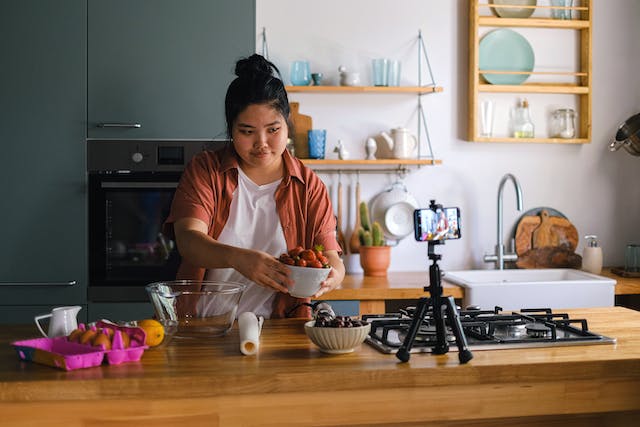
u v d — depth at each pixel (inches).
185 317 74.7
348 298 126.7
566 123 154.2
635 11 157.9
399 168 152.7
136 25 130.3
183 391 59.9
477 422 67.9
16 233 130.0
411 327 66.7
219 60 131.3
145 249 132.0
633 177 159.2
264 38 149.6
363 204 146.6
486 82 153.6
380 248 142.4
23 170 129.8
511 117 155.3
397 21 152.1
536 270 150.9
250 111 82.1
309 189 92.7
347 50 151.2
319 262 76.3
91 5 129.6
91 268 130.9
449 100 153.4
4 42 128.9
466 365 64.1
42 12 129.2
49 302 130.3
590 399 66.6
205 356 67.5
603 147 158.4
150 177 131.0
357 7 151.3
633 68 158.4
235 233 91.3
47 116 129.6
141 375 60.4
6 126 129.4
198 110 131.3
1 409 58.9
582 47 156.0
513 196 155.9
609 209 158.7
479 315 86.7
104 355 64.9
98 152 130.5
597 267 147.6
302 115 149.7
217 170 90.4
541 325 81.6
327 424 62.6
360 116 151.9
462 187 154.6
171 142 131.0
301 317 91.4
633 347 72.1
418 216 66.8
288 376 61.3
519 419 68.9
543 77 155.9
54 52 129.5
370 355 68.3
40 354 64.1
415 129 153.2
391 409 63.4
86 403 59.6
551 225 155.6
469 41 152.6
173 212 88.4
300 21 150.2
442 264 154.8
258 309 91.1
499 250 150.2
